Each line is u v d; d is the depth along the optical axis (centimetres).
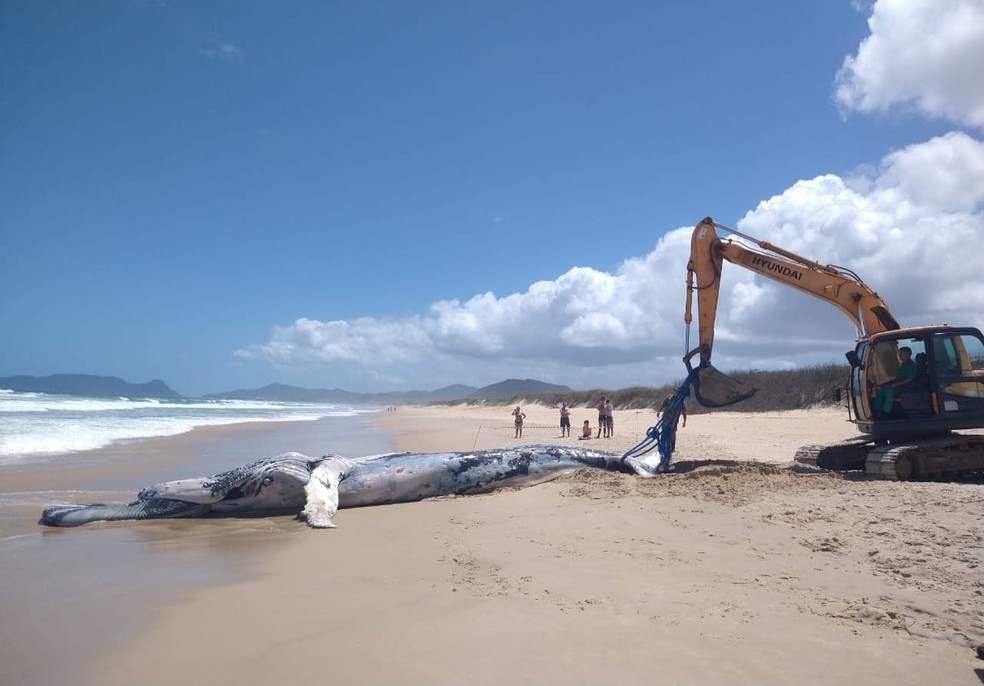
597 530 818
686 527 808
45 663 452
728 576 616
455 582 629
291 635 497
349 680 418
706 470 1157
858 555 659
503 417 6003
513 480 1246
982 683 404
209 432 3120
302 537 874
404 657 451
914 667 426
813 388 3656
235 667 441
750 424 2878
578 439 2639
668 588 588
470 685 409
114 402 7012
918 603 529
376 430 3688
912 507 812
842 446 1268
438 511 1035
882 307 1259
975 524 720
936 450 1126
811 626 494
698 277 1345
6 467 1567
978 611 510
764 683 407
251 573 686
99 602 586
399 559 729
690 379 1331
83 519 983
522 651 458
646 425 3759
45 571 700
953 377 1174
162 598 597
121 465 1652
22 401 5497
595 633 488
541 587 601
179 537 886
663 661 439
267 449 2219
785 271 1309
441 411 9281
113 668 443
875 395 1198
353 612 547
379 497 1156
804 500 895
